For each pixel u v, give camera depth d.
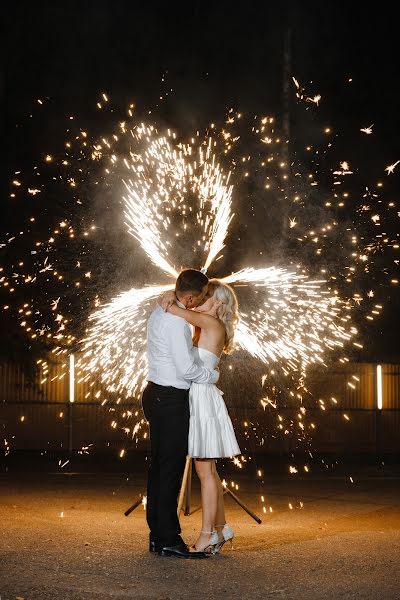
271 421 22.02
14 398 21.48
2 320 20.44
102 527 9.38
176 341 7.82
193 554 7.80
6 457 19.80
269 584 6.87
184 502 10.30
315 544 8.52
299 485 14.73
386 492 13.64
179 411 7.90
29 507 11.17
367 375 22.86
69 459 19.31
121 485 14.16
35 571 7.11
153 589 6.68
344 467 18.52
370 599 6.47
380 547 8.36
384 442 22.81
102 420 21.47
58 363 21.25
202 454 7.87
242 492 13.59
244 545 8.48
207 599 6.45
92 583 6.80
